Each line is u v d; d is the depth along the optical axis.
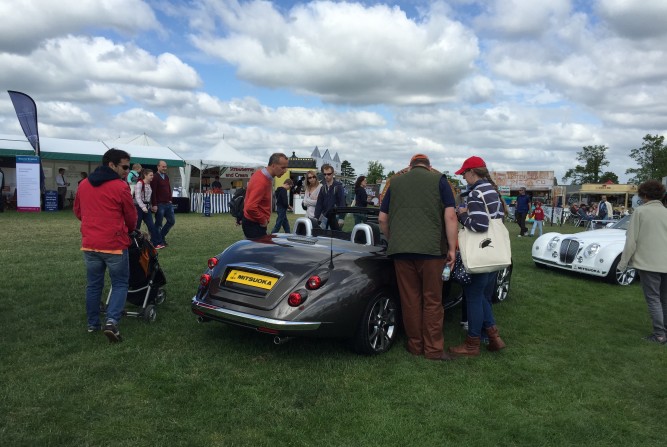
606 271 7.34
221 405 3.01
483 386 3.46
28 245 8.99
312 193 8.30
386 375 3.59
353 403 3.11
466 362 3.92
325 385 3.34
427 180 3.88
